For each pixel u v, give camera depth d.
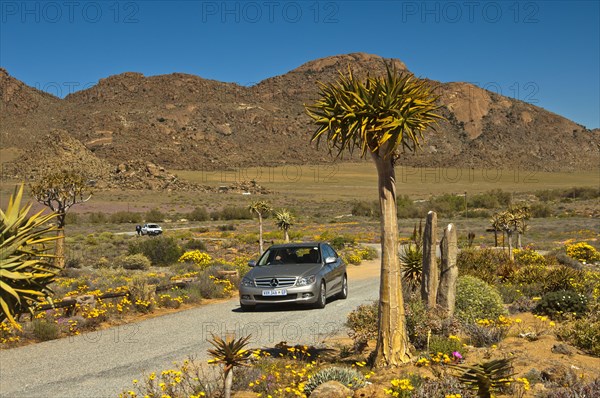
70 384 7.48
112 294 13.70
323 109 7.18
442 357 7.53
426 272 10.20
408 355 7.42
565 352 8.01
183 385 6.91
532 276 17.47
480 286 11.33
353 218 96.19
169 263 34.72
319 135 7.11
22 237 3.81
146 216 95.75
